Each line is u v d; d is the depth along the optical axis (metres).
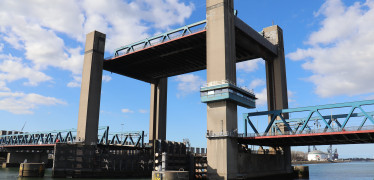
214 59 62.91
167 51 78.62
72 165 66.62
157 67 90.31
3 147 115.38
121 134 82.50
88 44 78.75
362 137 53.81
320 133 53.06
